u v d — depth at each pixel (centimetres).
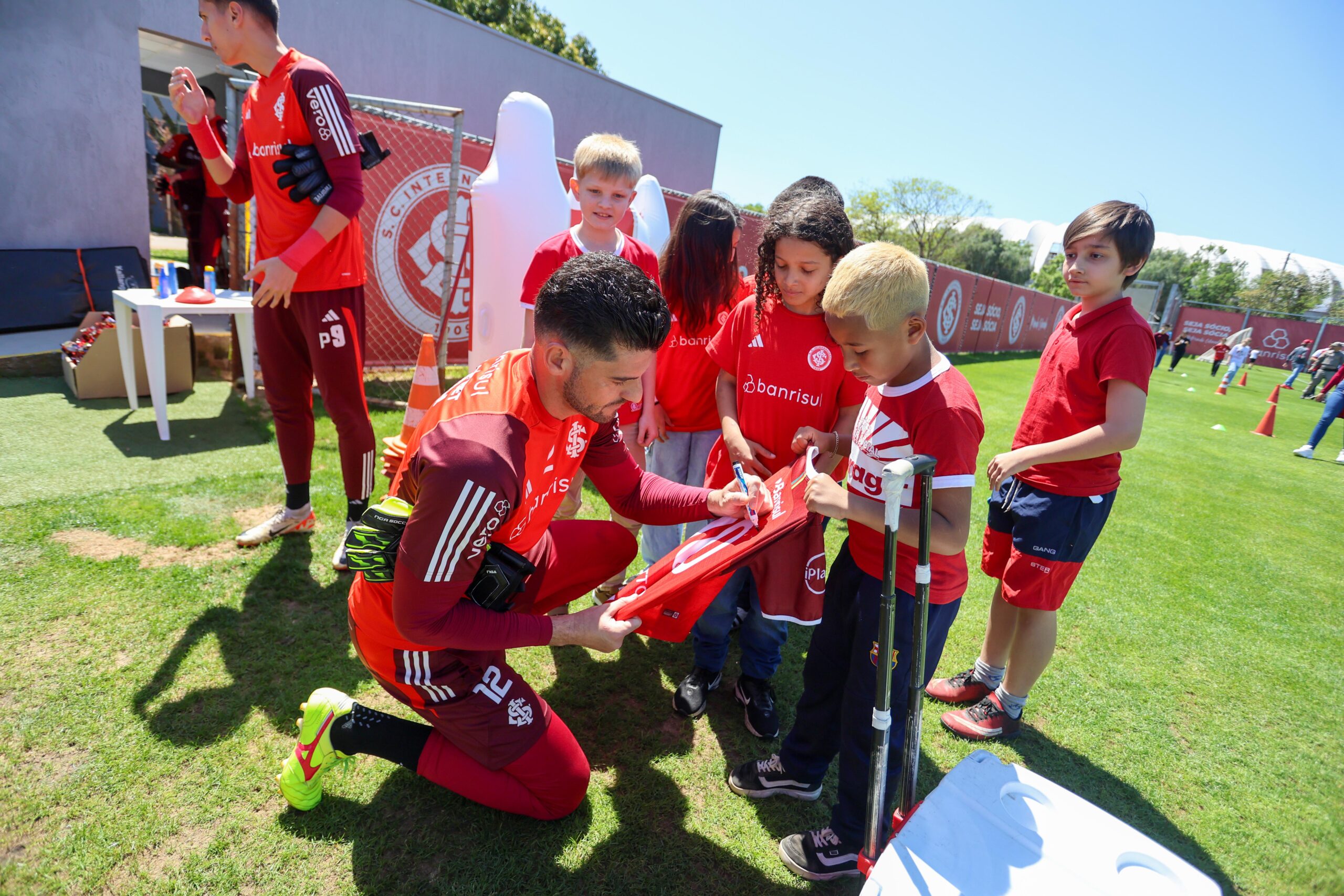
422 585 136
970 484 145
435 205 635
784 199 210
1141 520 541
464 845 175
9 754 184
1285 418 1365
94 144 664
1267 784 236
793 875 180
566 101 1455
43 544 284
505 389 146
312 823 176
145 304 396
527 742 170
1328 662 330
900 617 160
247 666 229
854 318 143
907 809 149
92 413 453
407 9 1130
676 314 248
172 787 181
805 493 155
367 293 618
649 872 174
